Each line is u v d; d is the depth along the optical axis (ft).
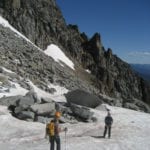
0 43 241.35
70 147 76.79
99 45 435.94
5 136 91.04
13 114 110.42
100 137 90.94
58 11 436.76
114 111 143.95
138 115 139.44
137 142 86.48
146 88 444.55
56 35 397.39
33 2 383.04
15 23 334.03
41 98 125.80
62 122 110.63
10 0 344.90
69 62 370.12
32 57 249.14
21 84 164.86
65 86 212.43
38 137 89.51
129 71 448.65
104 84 394.11
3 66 187.93
